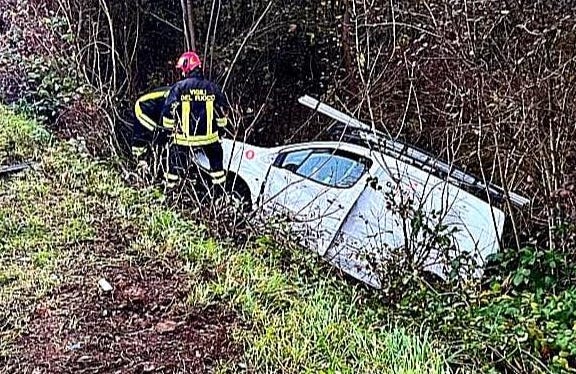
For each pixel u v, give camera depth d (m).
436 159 7.70
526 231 7.75
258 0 12.52
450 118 8.40
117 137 8.36
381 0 9.78
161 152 7.54
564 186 7.42
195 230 5.69
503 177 7.50
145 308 4.17
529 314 5.74
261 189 7.14
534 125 7.68
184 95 7.42
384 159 7.40
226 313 4.17
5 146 7.52
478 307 5.89
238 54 11.70
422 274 6.67
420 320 5.26
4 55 9.57
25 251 4.89
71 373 3.45
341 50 11.95
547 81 7.66
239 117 9.21
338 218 7.15
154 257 4.95
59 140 8.16
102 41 10.52
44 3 9.80
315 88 12.63
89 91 8.55
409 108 9.07
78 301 4.20
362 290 6.16
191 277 4.64
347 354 3.75
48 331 3.84
